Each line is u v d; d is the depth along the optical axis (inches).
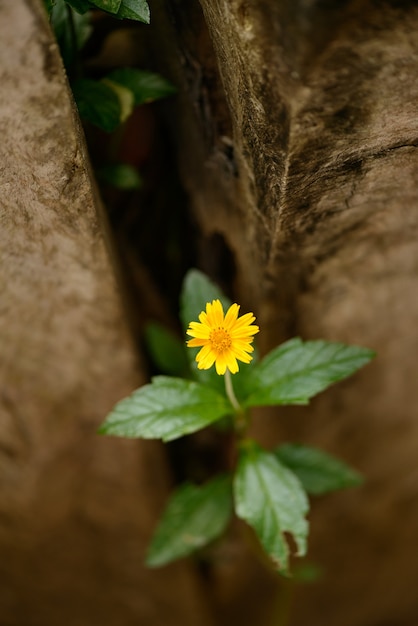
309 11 13.4
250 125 15.0
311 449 18.4
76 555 21.9
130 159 18.8
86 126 17.2
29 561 21.8
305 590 24.8
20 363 17.8
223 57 14.9
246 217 17.0
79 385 18.4
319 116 14.2
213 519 18.6
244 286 18.6
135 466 20.1
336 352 16.0
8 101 14.3
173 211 19.8
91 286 16.7
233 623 26.5
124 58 17.4
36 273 16.3
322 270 17.1
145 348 20.6
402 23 13.5
